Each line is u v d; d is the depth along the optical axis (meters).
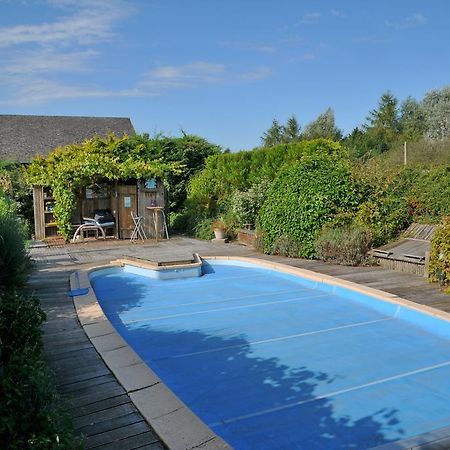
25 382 2.94
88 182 16.25
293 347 6.36
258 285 10.03
